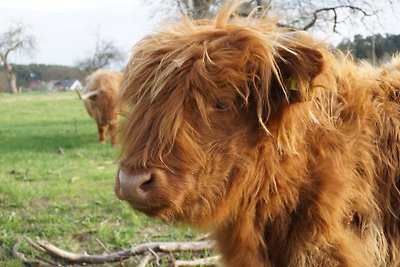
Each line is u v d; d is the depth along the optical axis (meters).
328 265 2.83
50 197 7.39
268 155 2.67
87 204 7.05
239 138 2.58
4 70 70.62
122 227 6.05
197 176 2.50
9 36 69.69
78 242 5.74
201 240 5.39
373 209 2.94
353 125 2.88
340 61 3.16
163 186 2.40
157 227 6.10
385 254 3.05
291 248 2.87
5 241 5.62
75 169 9.95
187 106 2.48
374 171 2.95
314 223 2.78
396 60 3.61
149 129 2.49
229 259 3.04
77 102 36.97
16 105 34.47
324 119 2.79
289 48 2.48
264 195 2.73
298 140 2.71
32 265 5.05
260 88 2.53
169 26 2.86
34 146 13.66
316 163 2.77
